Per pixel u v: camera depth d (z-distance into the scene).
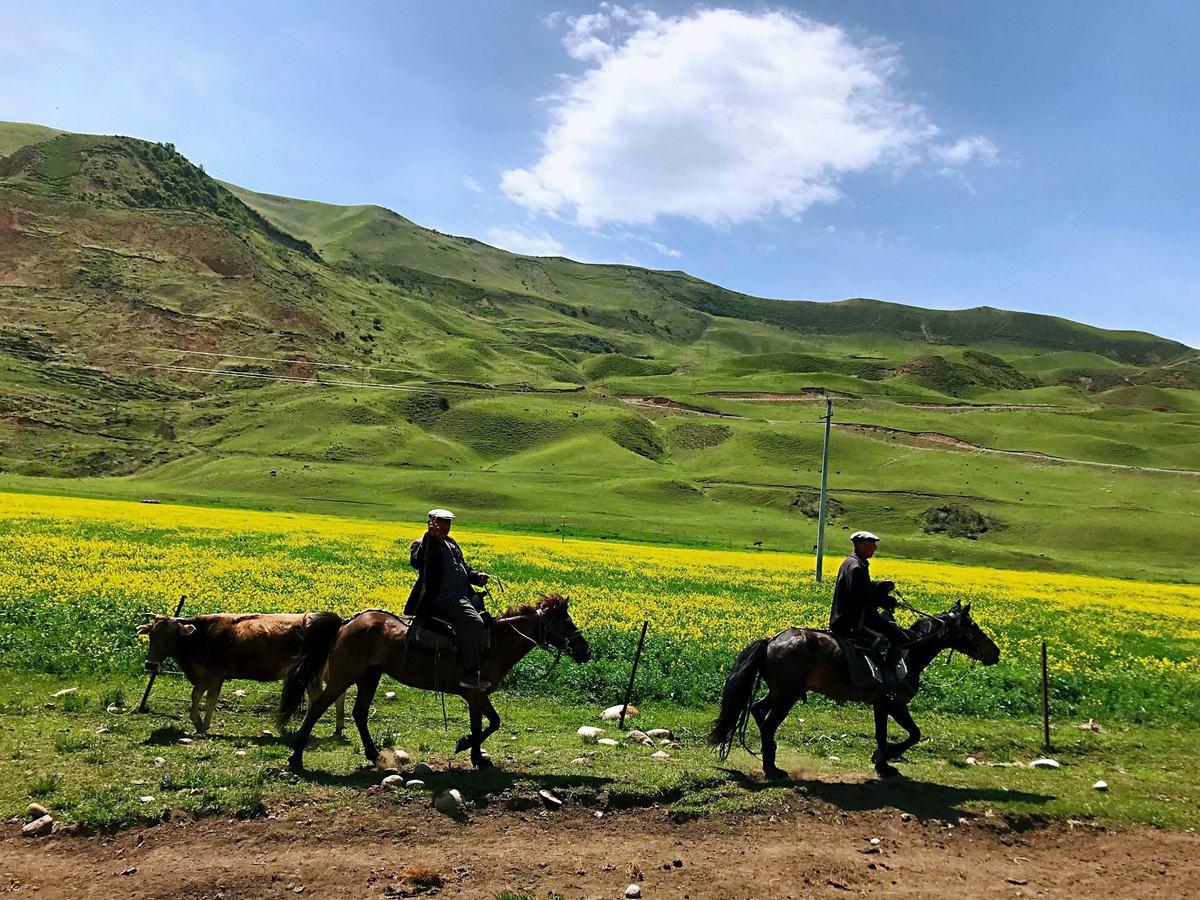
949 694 17.48
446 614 10.93
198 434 164.75
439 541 11.18
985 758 13.68
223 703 14.36
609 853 8.88
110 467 142.88
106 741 11.17
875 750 13.24
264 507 97.62
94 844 8.24
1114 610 35.91
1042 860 9.53
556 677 16.89
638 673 17.27
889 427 196.75
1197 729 16.38
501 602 23.91
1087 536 115.69
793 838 9.52
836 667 11.53
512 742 12.91
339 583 25.05
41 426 150.62
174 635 12.48
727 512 128.38
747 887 8.27
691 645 19.83
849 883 8.51
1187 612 37.62
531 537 62.22
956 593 37.72
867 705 16.58
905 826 10.04
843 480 150.75
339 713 12.77
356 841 8.70
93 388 173.62
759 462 168.50
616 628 21.25
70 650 15.73
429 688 11.15
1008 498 138.50
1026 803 10.98
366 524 59.94
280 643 12.72
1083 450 191.62
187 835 8.53
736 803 10.11
